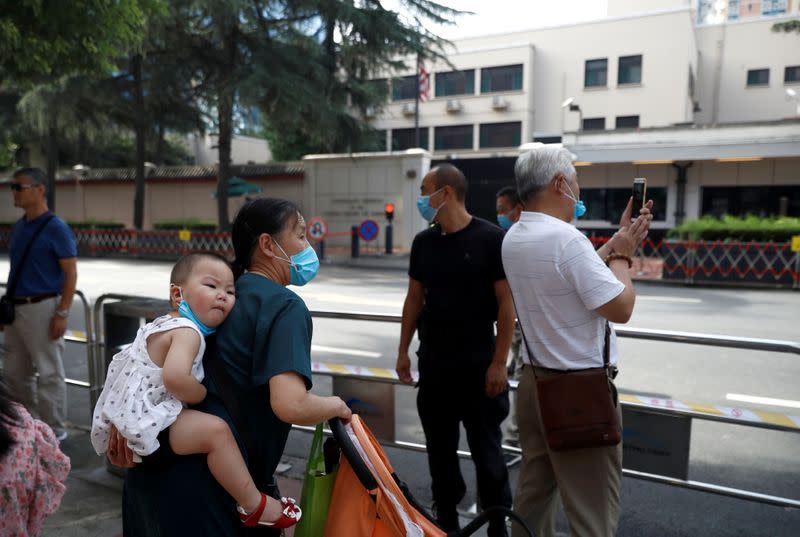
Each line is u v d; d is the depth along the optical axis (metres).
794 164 21.30
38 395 4.21
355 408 3.89
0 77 8.27
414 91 37.06
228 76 19.47
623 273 2.22
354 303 10.91
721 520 3.48
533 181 2.33
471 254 2.81
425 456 4.41
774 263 14.17
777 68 32.47
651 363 7.00
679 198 22.53
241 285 1.80
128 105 23.19
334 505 1.80
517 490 2.54
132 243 23.44
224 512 1.68
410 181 22.86
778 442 4.64
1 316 4.01
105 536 3.02
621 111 32.25
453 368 2.87
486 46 35.47
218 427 1.63
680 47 30.78
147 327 1.71
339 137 21.81
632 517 3.52
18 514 1.66
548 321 2.25
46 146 31.09
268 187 25.66
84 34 7.11
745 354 7.40
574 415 2.15
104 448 1.74
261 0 19.28
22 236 4.06
